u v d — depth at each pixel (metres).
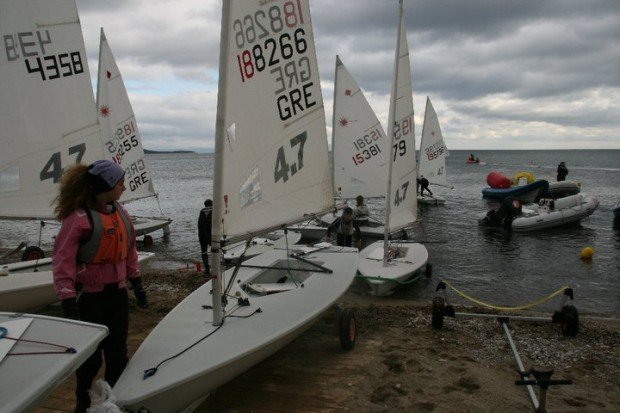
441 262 11.34
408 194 9.09
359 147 14.51
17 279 5.56
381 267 8.18
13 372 2.26
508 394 4.10
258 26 4.05
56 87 6.76
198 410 3.74
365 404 3.89
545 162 89.19
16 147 6.43
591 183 38.31
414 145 9.05
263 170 4.28
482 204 23.44
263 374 4.41
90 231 2.85
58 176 6.89
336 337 5.38
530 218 15.71
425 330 5.68
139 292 3.41
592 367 4.68
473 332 5.63
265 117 4.23
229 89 3.75
